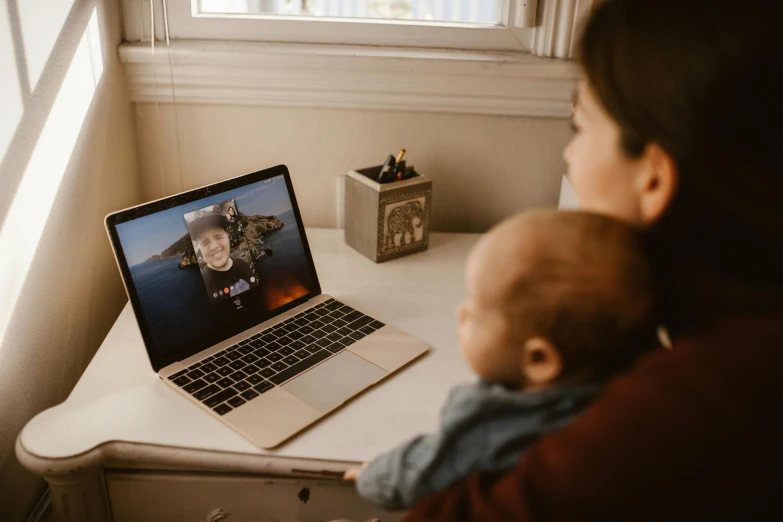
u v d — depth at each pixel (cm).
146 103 125
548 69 122
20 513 93
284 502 82
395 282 114
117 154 120
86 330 111
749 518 41
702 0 39
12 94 84
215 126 128
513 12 124
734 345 41
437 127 129
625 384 42
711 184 40
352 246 125
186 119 127
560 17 121
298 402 83
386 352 94
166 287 90
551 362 49
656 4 41
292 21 125
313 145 130
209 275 95
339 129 129
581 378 50
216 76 122
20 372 90
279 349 94
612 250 46
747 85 38
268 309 101
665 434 39
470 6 130
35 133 90
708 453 39
